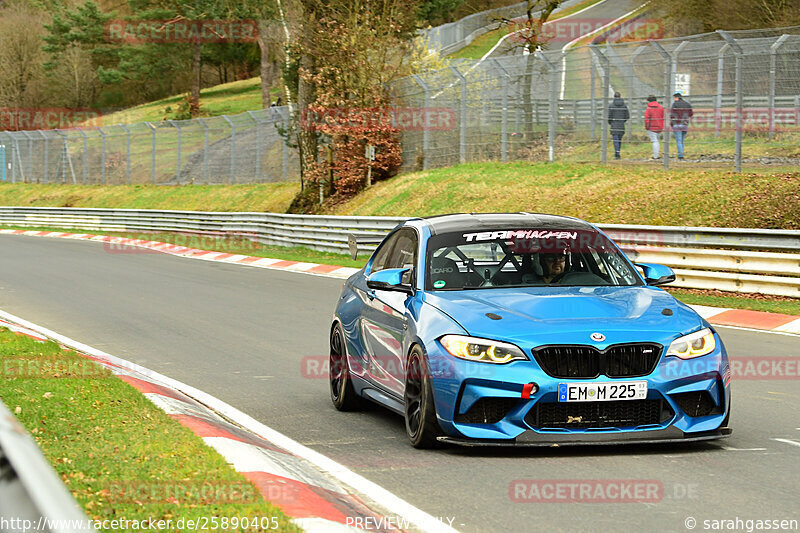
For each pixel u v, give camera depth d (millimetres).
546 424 8688
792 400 11953
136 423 9500
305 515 6566
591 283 10352
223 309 23469
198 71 131625
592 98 38188
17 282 30625
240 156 70688
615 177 35344
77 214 64000
